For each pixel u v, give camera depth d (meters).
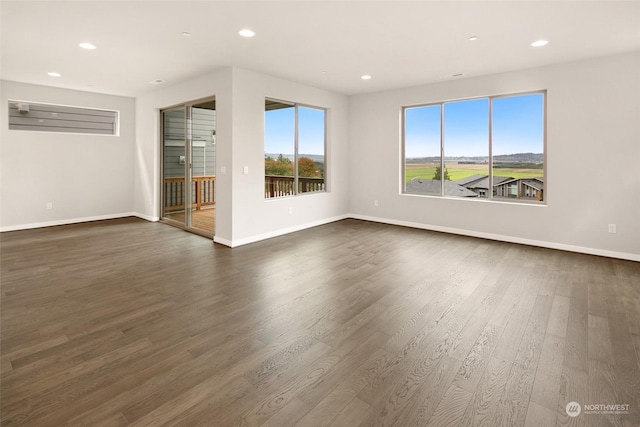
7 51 4.14
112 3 2.92
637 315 2.79
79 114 6.57
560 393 1.85
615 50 4.12
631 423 1.63
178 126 6.26
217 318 2.72
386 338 2.43
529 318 2.74
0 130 5.69
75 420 1.64
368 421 1.65
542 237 4.98
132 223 6.62
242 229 5.08
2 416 1.65
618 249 4.40
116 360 2.14
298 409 1.73
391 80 5.64
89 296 3.14
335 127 6.77
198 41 3.80
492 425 1.63
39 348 2.27
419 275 3.75
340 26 3.41
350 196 7.25
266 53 4.22
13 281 3.51
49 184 6.27
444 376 2.00
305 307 2.94
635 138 4.22
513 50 4.11
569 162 4.68
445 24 3.36
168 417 1.67
